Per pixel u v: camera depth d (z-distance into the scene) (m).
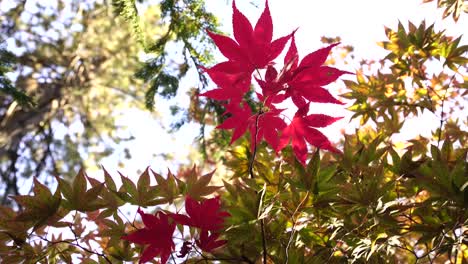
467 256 0.90
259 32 0.70
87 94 3.61
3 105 3.06
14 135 2.99
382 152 0.84
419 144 1.04
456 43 1.04
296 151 0.74
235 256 0.79
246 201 0.73
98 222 0.85
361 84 1.12
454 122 1.12
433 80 1.18
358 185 0.78
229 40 0.70
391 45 1.10
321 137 0.73
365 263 0.82
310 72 0.70
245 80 0.71
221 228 0.74
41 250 0.80
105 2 3.29
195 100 2.02
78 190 0.74
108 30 3.37
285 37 0.69
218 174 2.15
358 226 0.80
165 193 0.77
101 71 3.57
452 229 0.76
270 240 0.79
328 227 0.84
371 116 1.11
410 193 0.86
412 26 1.08
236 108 0.72
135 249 0.84
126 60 3.46
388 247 0.80
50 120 3.46
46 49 3.37
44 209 0.74
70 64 3.48
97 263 0.83
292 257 0.78
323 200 0.77
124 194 0.77
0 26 3.13
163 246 0.75
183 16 1.25
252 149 0.74
